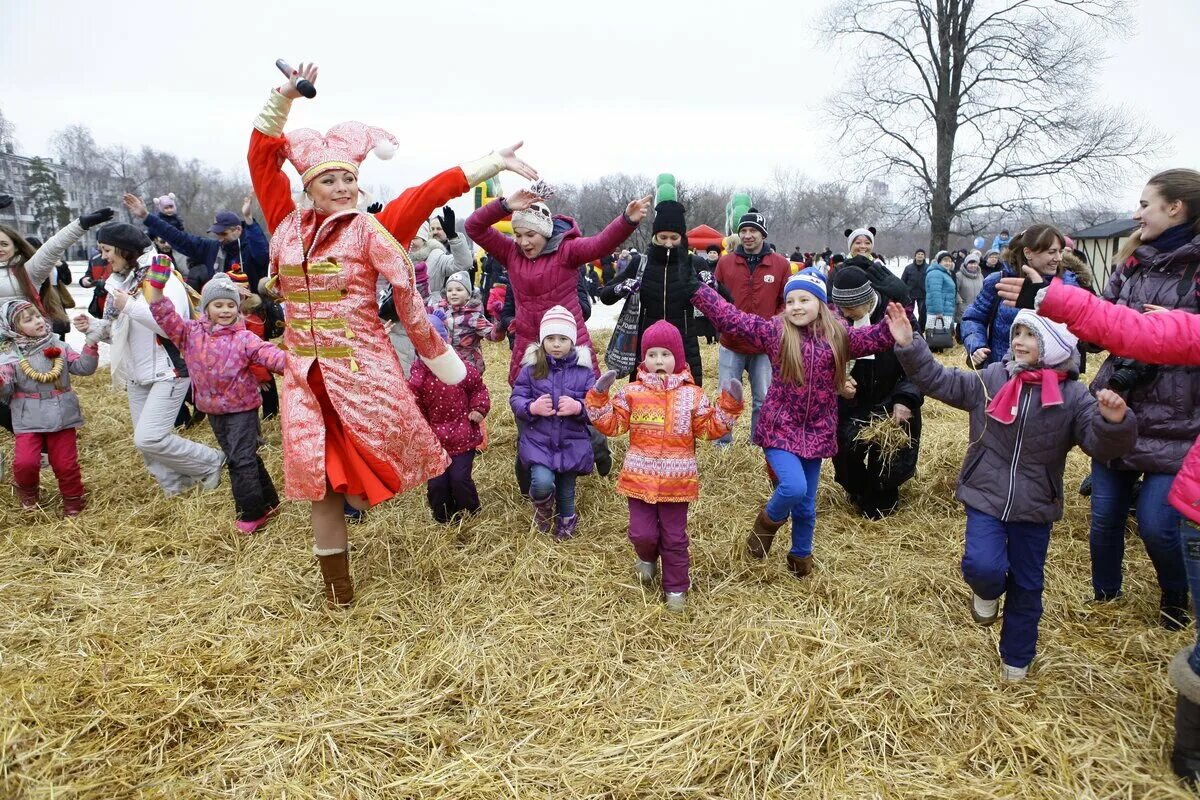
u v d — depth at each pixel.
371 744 2.76
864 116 28.41
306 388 3.41
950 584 3.84
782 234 60.31
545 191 4.63
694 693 3.03
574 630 3.47
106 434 6.71
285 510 4.81
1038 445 2.94
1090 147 25.44
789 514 3.95
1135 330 2.50
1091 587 3.84
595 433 5.07
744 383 9.07
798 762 2.69
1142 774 2.55
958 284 13.73
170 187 73.94
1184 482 2.53
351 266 3.35
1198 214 3.23
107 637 3.37
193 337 4.46
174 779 2.57
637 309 5.52
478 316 5.35
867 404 4.64
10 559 4.16
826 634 3.36
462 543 4.43
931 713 2.88
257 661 3.23
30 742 2.69
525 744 2.76
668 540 3.65
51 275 5.68
